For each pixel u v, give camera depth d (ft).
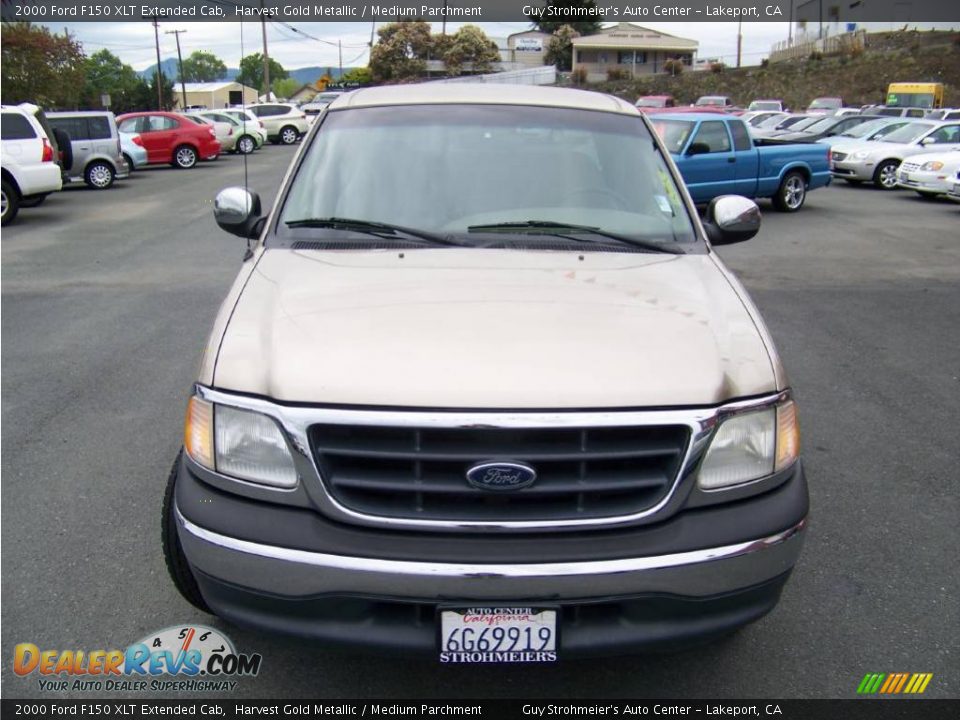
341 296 9.30
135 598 11.14
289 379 8.01
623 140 12.69
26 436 16.29
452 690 9.59
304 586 7.82
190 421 8.61
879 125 69.46
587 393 7.84
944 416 17.70
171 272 32.19
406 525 7.80
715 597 8.04
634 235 11.39
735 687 9.64
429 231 11.20
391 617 7.96
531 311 8.95
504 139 12.42
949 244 39.04
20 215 49.32
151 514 13.29
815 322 25.25
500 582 7.66
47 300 27.66
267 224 11.63
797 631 10.59
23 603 11.00
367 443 7.84
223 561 8.04
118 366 20.62
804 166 49.67
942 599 11.23
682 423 7.94
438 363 8.00
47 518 13.15
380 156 12.13
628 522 7.91
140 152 76.79
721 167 46.16
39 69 106.22
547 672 9.87
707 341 8.65
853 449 16.02
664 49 231.91
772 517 8.24
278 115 122.52
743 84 185.98
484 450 7.75
